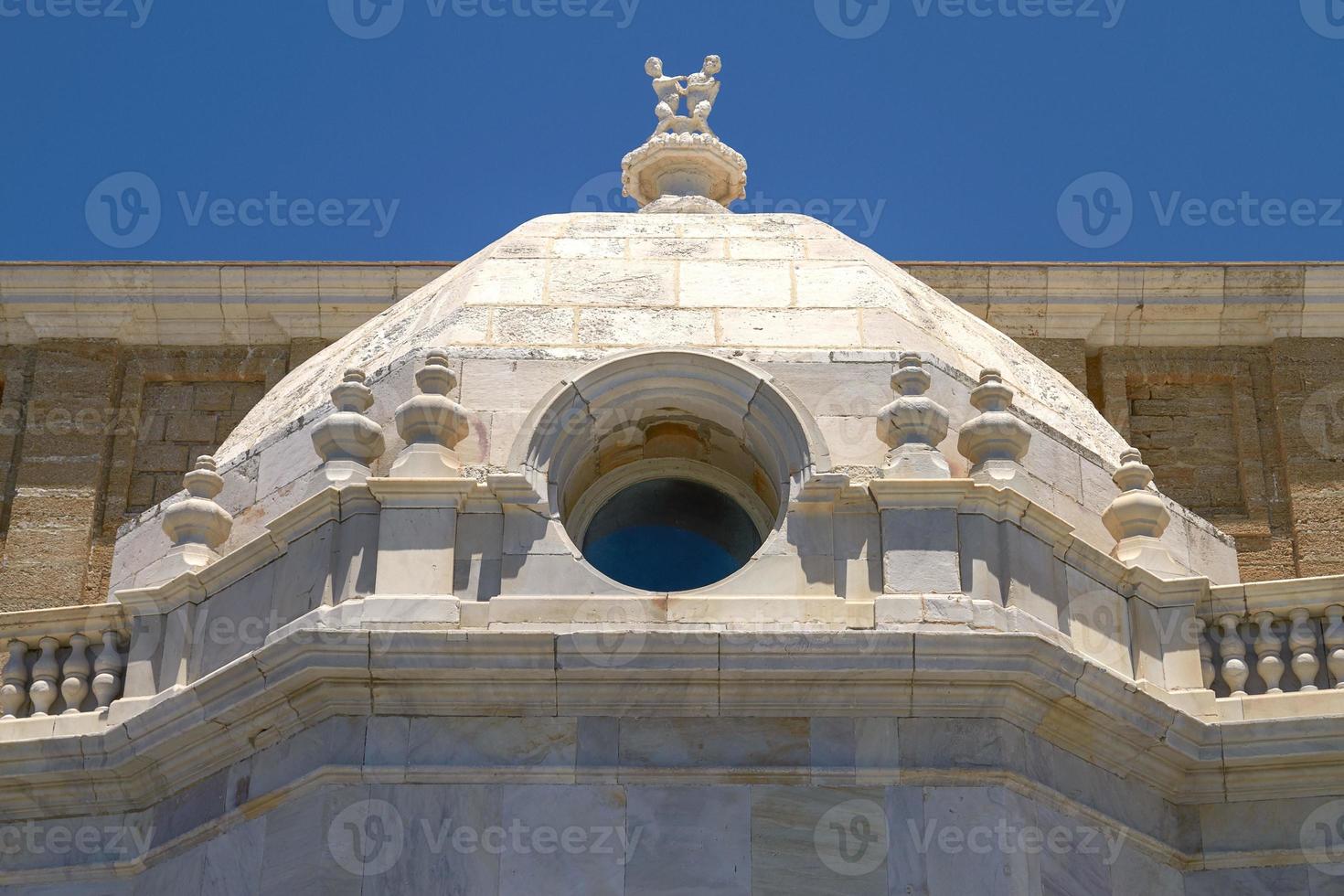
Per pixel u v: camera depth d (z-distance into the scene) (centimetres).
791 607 1898
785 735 1834
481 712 1839
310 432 2155
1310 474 2883
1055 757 1900
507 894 1780
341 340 2542
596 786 1817
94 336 3002
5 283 3002
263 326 3012
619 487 2116
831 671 1819
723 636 1809
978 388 2069
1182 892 1953
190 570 2067
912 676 1827
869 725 1839
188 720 1900
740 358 2120
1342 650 1988
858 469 2042
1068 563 2003
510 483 1950
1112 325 2989
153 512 2312
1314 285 2981
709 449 2100
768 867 1791
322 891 1784
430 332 2223
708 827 1805
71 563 2841
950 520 1931
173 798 1970
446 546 1916
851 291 2259
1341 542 2839
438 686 1827
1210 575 2281
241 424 2462
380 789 1817
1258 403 2952
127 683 2017
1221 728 1952
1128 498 2122
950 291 2980
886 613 1880
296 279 3005
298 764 1853
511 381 2103
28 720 2016
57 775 1978
